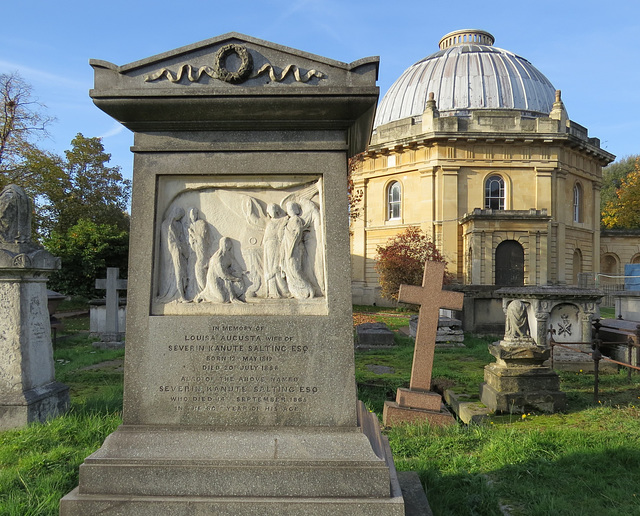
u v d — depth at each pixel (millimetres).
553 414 6172
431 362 6094
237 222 3186
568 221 31297
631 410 6195
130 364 2992
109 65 3016
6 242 5539
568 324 9820
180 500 2670
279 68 3004
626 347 9852
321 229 3137
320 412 2943
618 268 37031
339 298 3012
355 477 2723
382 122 35844
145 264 3049
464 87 33031
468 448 4898
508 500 3740
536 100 33156
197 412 2961
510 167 29406
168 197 3170
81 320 21109
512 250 26656
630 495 3834
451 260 28875
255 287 3125
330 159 3100
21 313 5426
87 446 4613
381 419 6102
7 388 5348
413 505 3225
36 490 3559
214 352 2986
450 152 29234
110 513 2660
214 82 2998
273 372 2969
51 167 26328
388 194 32344
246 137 3115
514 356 6488
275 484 2729
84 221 26797
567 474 4199
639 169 44094
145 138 3117
